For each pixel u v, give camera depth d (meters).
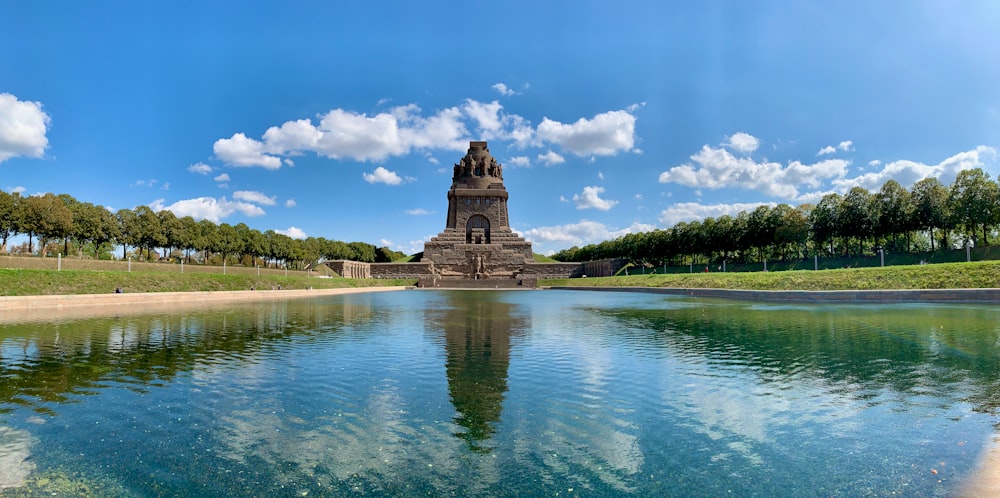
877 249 87.12
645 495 8.11
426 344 21.42
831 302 42.59
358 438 10.47
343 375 15.62
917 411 11.91
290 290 70.44
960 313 30.66
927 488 8.27
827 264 85.12
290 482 8.59
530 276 116.00
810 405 12.45
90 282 49.84
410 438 10.48
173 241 94.44
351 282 99.06
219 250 108.75
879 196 80.25
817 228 86.19
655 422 11.32
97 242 81.69
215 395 13.49
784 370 16.09
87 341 22.38
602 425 11.16
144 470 9.06
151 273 58.44
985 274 41.97
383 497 8.08
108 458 9.55
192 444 10.21
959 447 9.82
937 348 19.38
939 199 73.69
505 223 134.00
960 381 14.52
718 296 56.97
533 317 33.62
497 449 9.88
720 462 9.28
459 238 130.88
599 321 30.62
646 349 19.98
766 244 96.94
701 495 8.09
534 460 9.39
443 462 9.33
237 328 27.16
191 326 28.03
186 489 8.37
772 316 31.95
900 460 9.30
